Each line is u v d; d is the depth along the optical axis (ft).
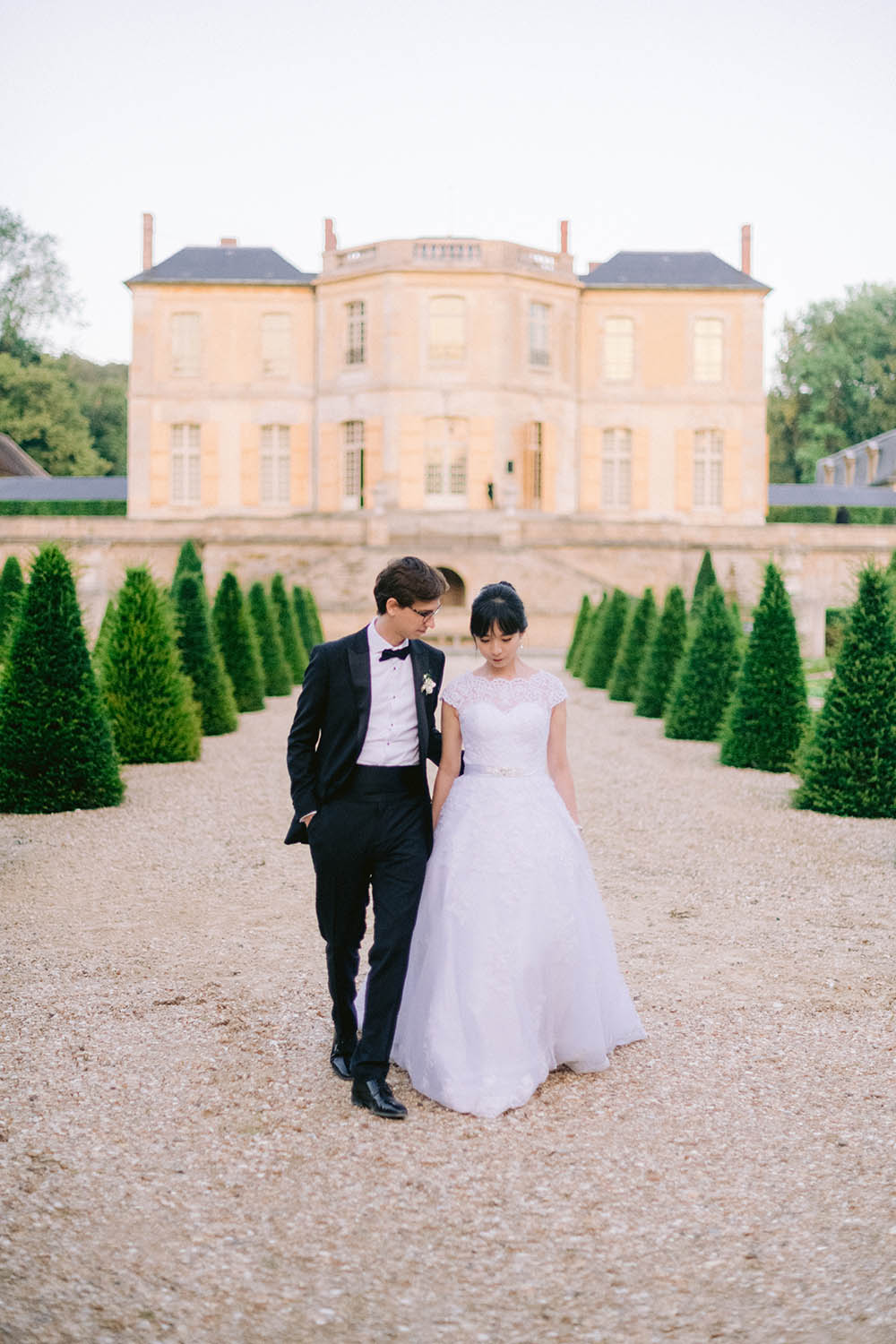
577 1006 12.94
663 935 18.58
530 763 13.37
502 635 13.26
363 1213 9.90
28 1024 14.17
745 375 132.77
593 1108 12.07
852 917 19.85
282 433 133.28
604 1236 9.56
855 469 192.95
